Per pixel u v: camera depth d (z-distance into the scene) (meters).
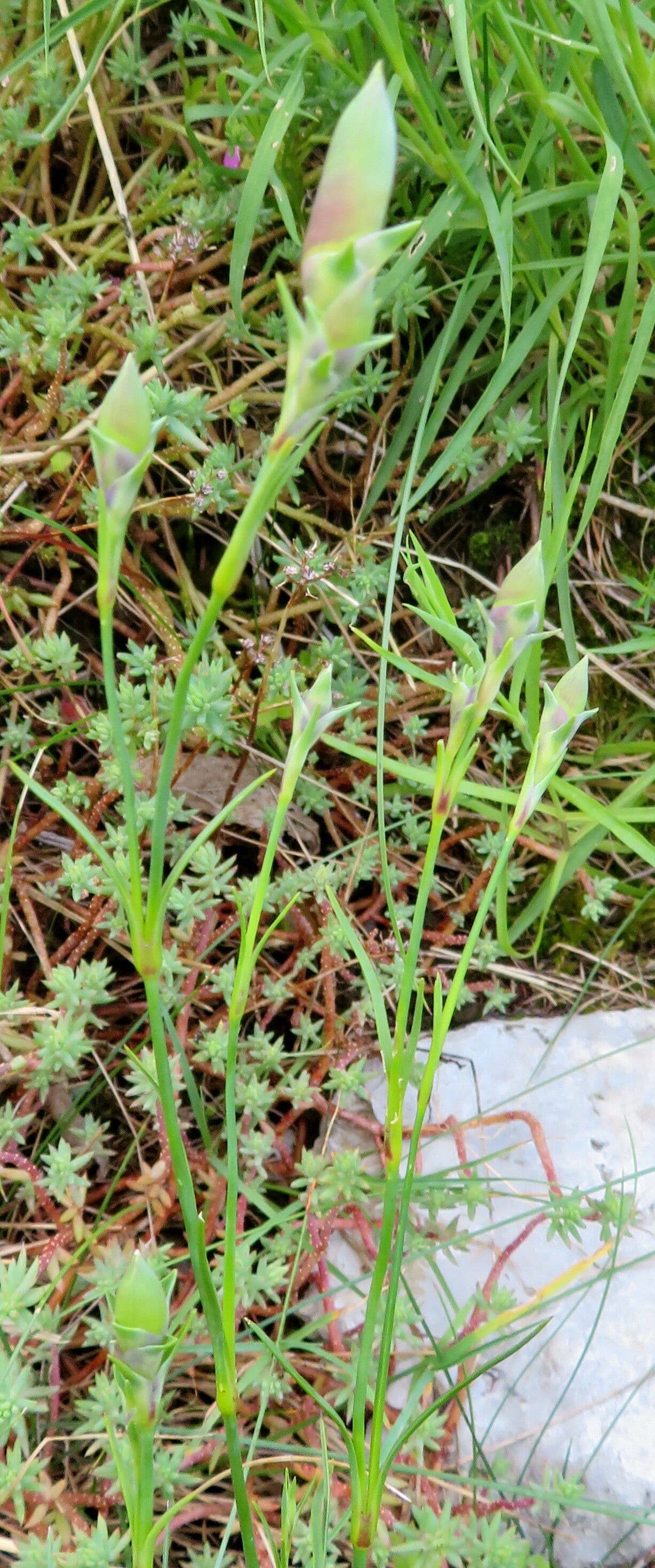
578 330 0.49
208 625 0.25
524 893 0.68
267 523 0.65
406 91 0.54
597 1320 0.47
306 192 0.67
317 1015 0.61
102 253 0.63
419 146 0.56
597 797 0.70
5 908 0.50
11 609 0.61
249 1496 0.44
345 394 0.25
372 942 0.60
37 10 0.65
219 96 0.65
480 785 0.61
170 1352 0.28
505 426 0.63
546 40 0.55
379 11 0.51
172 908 0.53
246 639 0.58
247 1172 0.52
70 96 0.59
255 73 0.60
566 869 0.64
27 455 0.60
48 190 0.65
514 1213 0.56
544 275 0.63
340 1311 0.49
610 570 0.72
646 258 0.59
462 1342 0.46
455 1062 0.61
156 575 0.66
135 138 0.68
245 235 0.53
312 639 0.66
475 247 0.65
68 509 0.61
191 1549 0.45
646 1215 0.55
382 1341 0.32
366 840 0.59
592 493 0.54
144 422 0.25
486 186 0.54
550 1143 0.58
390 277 0.57
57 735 0.57
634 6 0.56
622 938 0.68
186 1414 0.49
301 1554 0.41
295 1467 0.47
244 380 0.63
